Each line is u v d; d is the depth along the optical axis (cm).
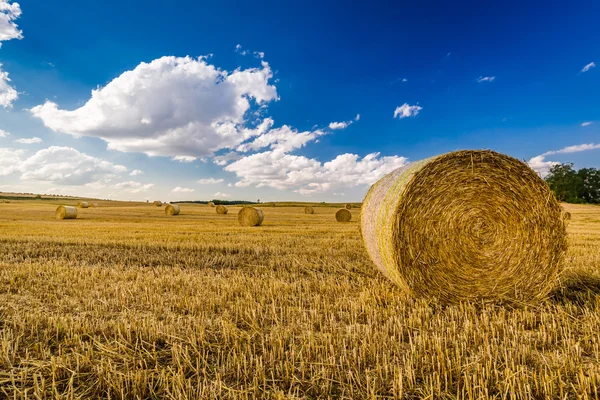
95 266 898
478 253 621
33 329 460
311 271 843
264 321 506
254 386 319
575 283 684
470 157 634
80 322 482
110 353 397
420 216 621
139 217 3581
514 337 421
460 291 619
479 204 627
